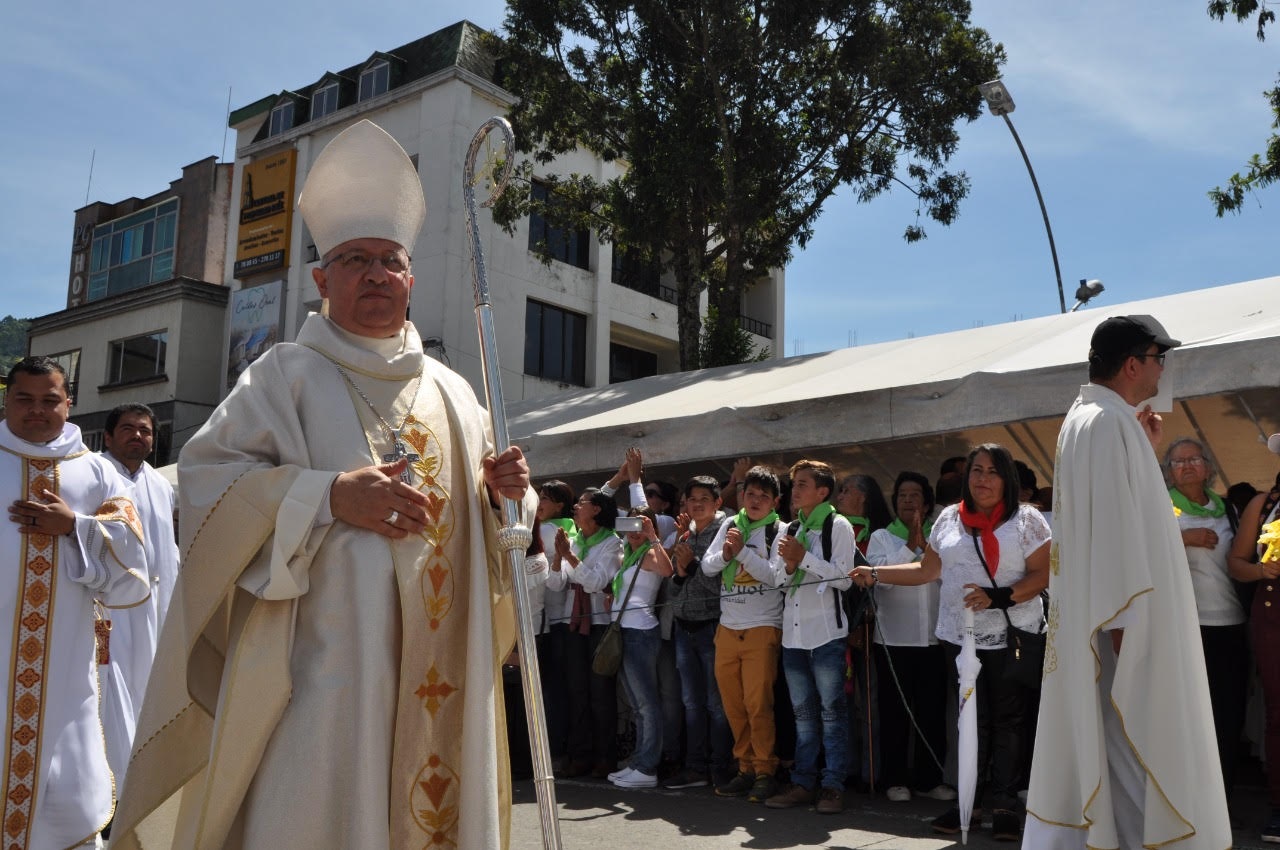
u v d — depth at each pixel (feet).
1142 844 11.89
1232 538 18.71
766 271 68.13
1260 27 45.52
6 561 14.40
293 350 9.98
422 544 9.46
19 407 15.19
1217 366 20.97
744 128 61.00
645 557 23.39
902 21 63.26
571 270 83.61
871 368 31.09
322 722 8.71
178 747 9.77
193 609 9.02
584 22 62.54
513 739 25.05
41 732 14.21
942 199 64.85
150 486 18.39
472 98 76.89
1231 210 44.93
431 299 73.61
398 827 8.90
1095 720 11.87
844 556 19.88
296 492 8.85
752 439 27.43
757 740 20.79
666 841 17.49
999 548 16.88
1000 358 27.07
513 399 77.41
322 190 10.32
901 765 20.63
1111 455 12.23
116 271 103.65
